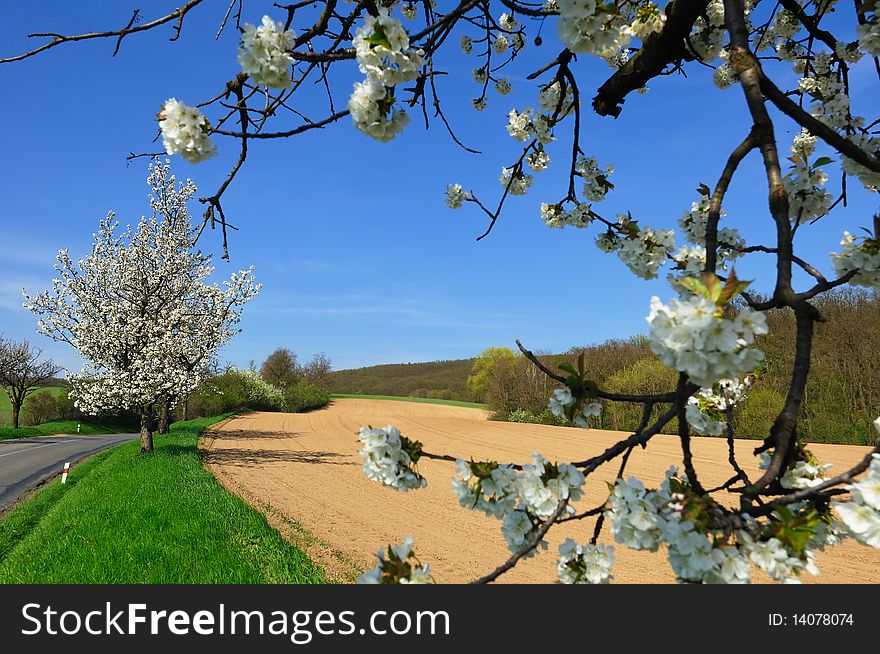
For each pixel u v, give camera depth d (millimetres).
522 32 3176
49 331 15172
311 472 14367
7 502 12164
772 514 1204
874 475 1045
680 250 2172
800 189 1966
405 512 9891
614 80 2445
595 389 1470
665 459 15977
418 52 1799
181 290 16641
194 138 1946
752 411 18422
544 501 1465
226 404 40688
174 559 6160
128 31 1994
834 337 19312
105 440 27000
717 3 2680
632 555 7336
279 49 1823
